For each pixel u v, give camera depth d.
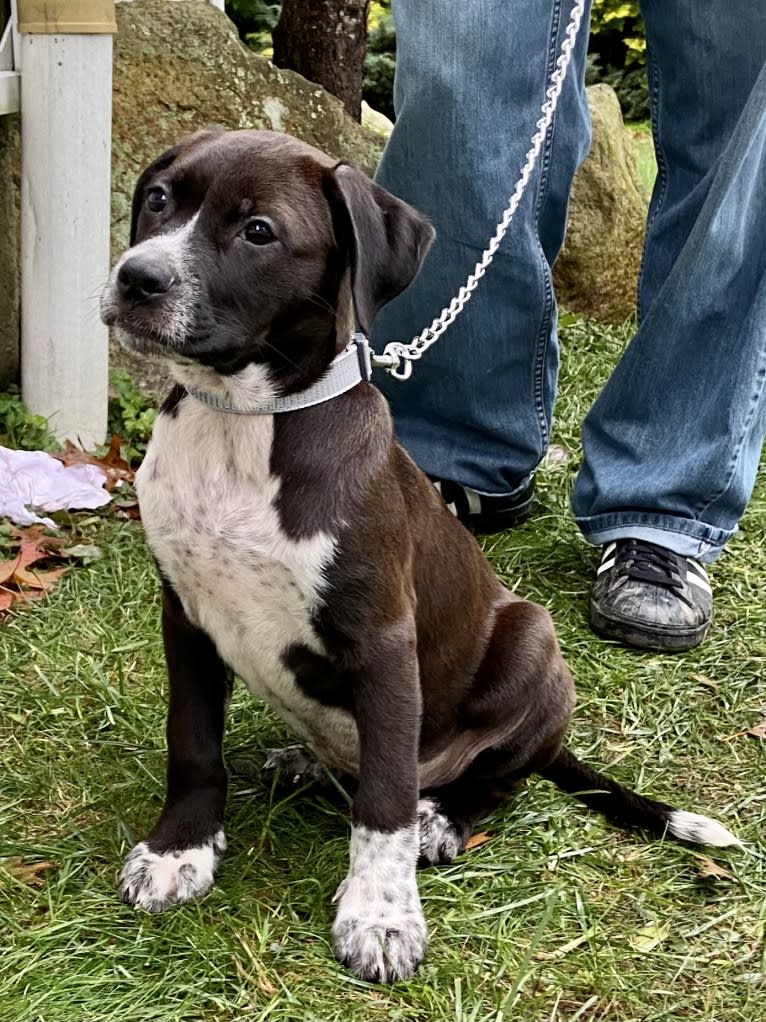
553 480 1.92
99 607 1.51
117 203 1.99
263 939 1.04
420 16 1.48
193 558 1.08
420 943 1.04
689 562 1.59
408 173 1.55
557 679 1.24
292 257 1.05
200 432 1.08
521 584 1.65
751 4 1.48
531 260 1.59
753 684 1.46
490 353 1.64
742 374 1.56
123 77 1.98
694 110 1.58
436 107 1.50
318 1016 0.98
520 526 1.79
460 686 1.21
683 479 1.57
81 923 1.05
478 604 1.22
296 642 1.10
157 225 1.07
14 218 1.90
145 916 1.07
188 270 1.03
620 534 1.60
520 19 1.48
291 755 1.26
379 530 1.07
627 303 2.63
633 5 4.97
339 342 1.09
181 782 1.12
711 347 1.57
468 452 1.72
